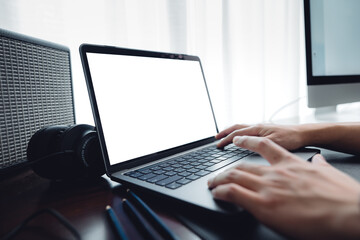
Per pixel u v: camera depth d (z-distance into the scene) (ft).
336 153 1.55
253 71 3.00
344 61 2.81
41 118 1.47
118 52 1.42
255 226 0.74
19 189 1.12
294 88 3.32
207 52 2.77
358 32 2.95
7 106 1.24
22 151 1.34
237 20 2.93
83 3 2.08
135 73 1.49
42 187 1.15
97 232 0.73
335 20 2.67
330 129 1.50
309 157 1.27
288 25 3.25
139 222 0.76
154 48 2.37
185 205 0.81
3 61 1.21
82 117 2.17
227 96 2.81
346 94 2.83
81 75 2.12
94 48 1.30
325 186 0.69
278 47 3.23
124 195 1.03
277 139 1.42
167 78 1.71
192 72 1.97
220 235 0.69
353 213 0.58
